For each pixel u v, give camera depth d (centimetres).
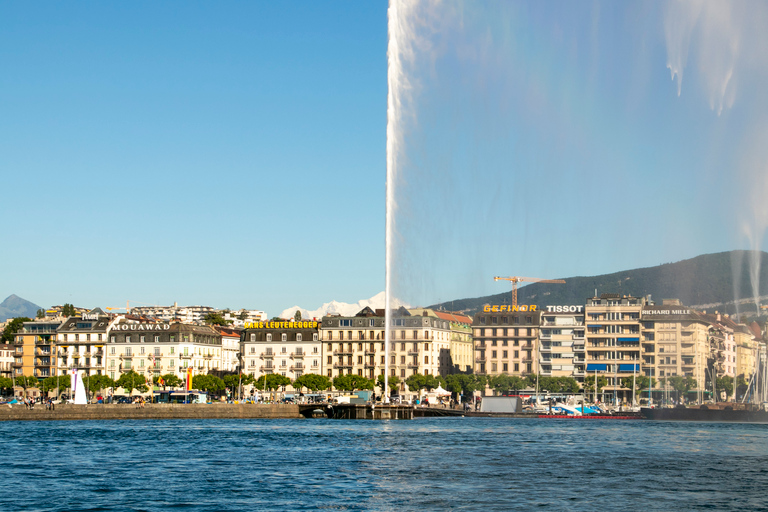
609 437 11944
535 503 5759
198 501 5906
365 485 6600
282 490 6362
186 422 16862
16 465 8131
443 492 6234
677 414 18838
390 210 11375
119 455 9106
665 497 6025
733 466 7875
